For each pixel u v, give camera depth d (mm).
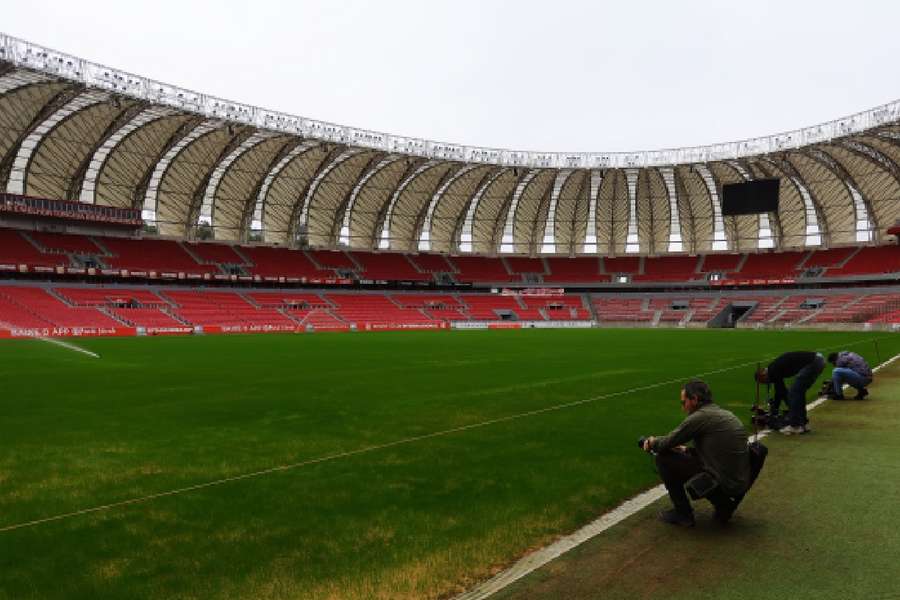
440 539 6117
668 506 7051
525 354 33719
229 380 21031
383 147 69375
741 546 5766
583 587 4922
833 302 82000
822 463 8883
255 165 69812
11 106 48906
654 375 22172
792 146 66688
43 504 7422
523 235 94625
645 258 98375
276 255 83875
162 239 76750
